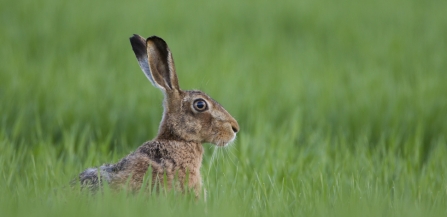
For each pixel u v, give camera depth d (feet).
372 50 86.02
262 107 58.90
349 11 114.32
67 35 86.58
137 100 58.44
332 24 104.01
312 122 57.11
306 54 84.23
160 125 34.17
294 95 63.26
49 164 38.88
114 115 54.34
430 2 125.49
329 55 83.87
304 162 43.98
